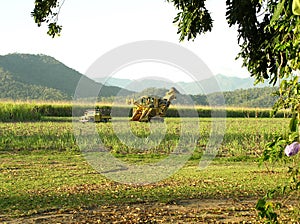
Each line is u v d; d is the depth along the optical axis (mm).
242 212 6836
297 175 3971
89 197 7930
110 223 6199
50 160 12742
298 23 3564
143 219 6426
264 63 7793
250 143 15922
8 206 7195
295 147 2875
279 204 3619
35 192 8359
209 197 7965
